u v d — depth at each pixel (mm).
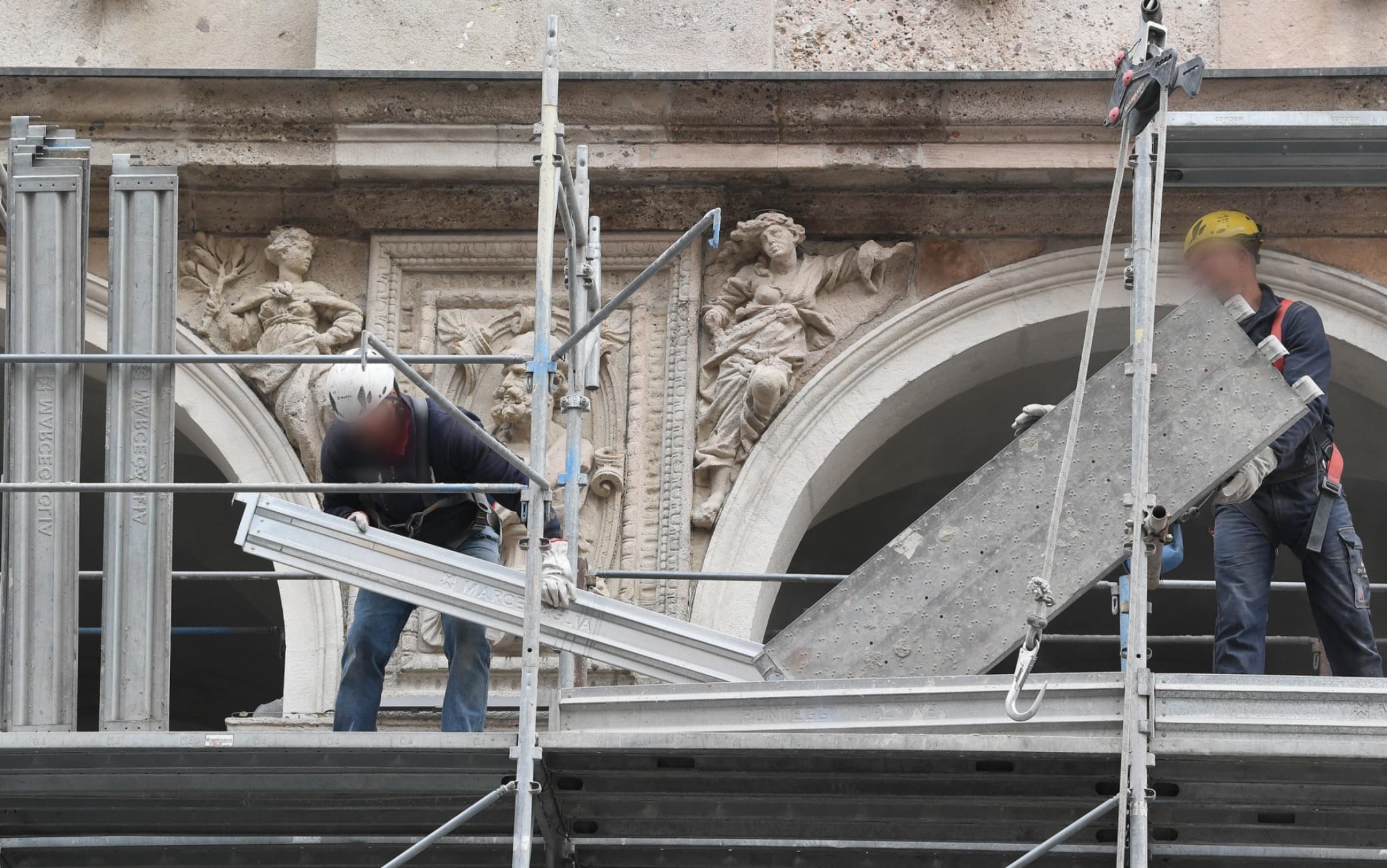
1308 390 18891
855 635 19297
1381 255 24562
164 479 19844
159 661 19547
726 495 23953
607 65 25125
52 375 20016
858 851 18703
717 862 18969
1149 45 18750
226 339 24906
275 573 22062
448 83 24672
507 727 22953
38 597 19625
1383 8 25031
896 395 24359
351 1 25516
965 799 18297
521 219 25031
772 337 24312
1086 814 18125
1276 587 22406
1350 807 18141
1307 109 24172
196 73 24625
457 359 19953
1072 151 24391
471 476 20016
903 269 24906
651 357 24562
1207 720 17562
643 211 24984
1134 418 18328
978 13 25406
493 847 19062
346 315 24828
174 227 20344
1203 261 20812
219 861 19516
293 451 24453
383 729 22938
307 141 24906
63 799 18969
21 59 26109
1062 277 24672
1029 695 17906
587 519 23969
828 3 25516
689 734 17812
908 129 24516
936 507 19516
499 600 19297
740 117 24562
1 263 24797
